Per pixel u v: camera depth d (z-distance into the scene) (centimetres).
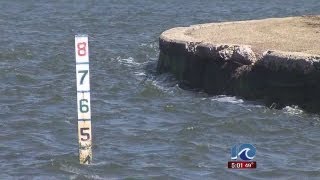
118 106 8281
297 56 7825
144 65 11050
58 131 7194
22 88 9319
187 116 7712
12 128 7306
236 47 8544
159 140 6806
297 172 5906
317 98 7638
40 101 8544
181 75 9394
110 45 13338
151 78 9875
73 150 6531
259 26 11094
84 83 6025
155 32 15850
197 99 8462
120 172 5925
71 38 14612
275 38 9575
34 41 13938
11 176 5878
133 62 11400
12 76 10062
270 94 8081
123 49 12794
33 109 8112
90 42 13775
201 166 6053
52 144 6756
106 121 7581
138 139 6850
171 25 17512
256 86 8238
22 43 13538
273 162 6169
